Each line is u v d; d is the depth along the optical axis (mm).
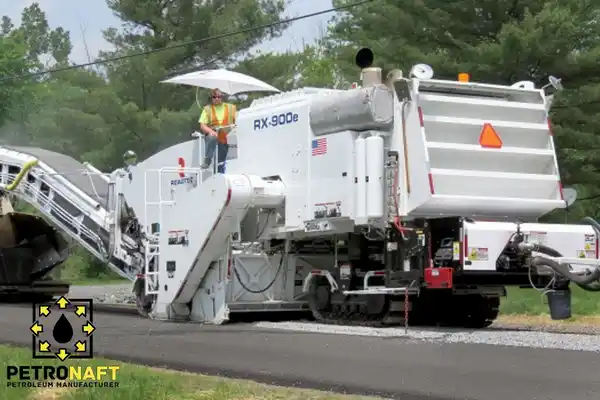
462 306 18781
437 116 16797
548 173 17828
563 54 33625
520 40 32469
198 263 18703
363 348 13633
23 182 24203
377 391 10211
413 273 16656
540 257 15961
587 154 34750
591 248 16953
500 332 16078
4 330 16141
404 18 36094
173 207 19328
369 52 17766
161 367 12383
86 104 50531
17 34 62688
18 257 23766
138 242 21516
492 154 17188
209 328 17438
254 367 12039
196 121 48969
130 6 52469
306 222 17984
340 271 18266
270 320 19891
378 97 16750
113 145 49500
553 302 16422
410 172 16641
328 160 17578
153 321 19188
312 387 10648
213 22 51781
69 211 23344
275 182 18562
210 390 10383
